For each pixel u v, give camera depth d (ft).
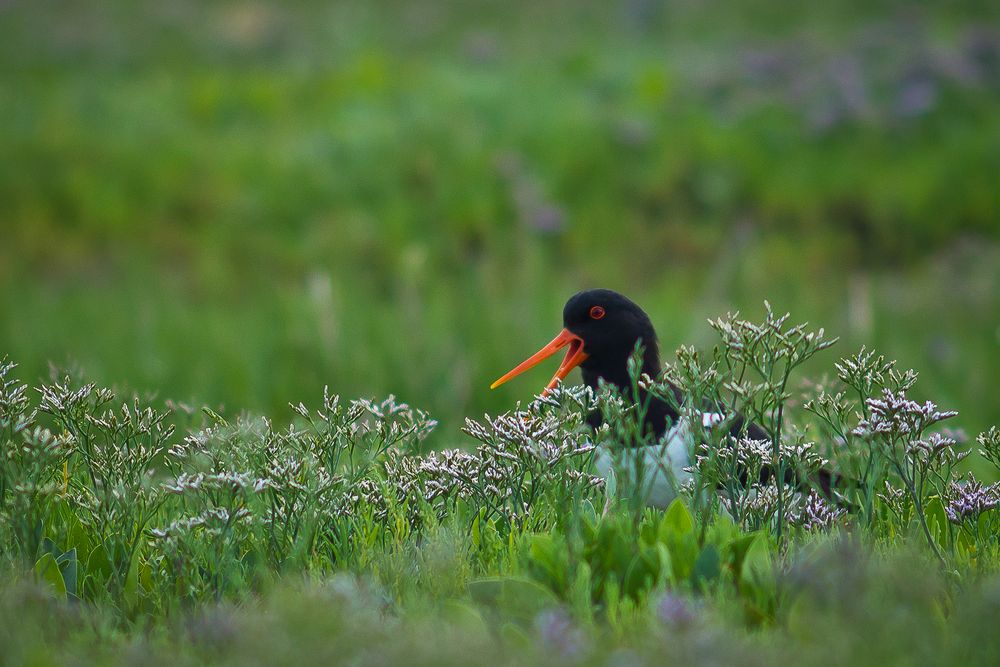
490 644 13.66
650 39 92.22
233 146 68.49
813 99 68.90
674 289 50.01
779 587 16.26
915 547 16.76
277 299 44.16
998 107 67.31
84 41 92.07
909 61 70.74
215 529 17.46
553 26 97.86
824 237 59.36
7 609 14.88
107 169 64.44
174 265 57.21
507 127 68.13
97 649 14.90
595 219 59.98
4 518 17.94
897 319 44.83
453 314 40.78
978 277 51.98
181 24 98.32
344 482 18.80
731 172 63.26
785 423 24.32
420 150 64.90
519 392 35.55
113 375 36.27
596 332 25.29
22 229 58.90
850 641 13.52
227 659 13.89
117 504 18.40
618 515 18.16
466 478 19.19
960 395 35.58
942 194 60.54
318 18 100.78
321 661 13.15
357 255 56.59
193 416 28.58
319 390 35.42
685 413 19.51
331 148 66.13
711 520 18.92
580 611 15.69
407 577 17.29
